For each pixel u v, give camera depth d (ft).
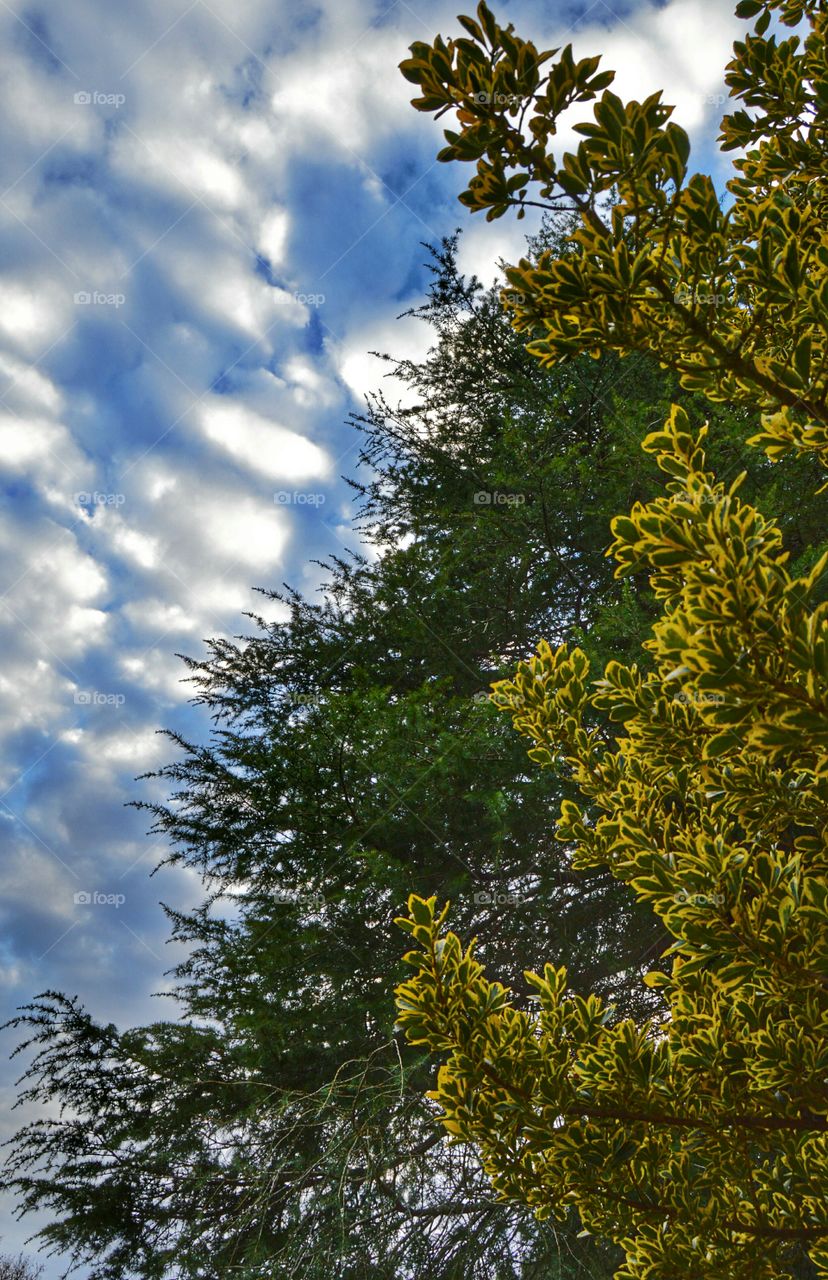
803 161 8.35
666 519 5.44
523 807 19.63
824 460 6.61
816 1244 8.39
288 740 23.04
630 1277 8.39
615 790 9.64
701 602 5.18
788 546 21.43
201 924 24.89
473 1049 7.93
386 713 21.25
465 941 20.81
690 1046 8.13
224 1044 22.30
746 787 7.41
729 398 7.21
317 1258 16.70
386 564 27.55
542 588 27.04
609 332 6.64
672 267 6.61
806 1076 7.29
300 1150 19.47
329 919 21.06
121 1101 23.03
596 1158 7.93
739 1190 8.77
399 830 21.17
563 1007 8.76
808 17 9.13
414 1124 17.93
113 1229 21.20
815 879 6.97
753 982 7.84
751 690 5.09
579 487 24.44
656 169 6.17
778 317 6.73
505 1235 17.58
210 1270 19.24
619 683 8.60
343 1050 20.15
